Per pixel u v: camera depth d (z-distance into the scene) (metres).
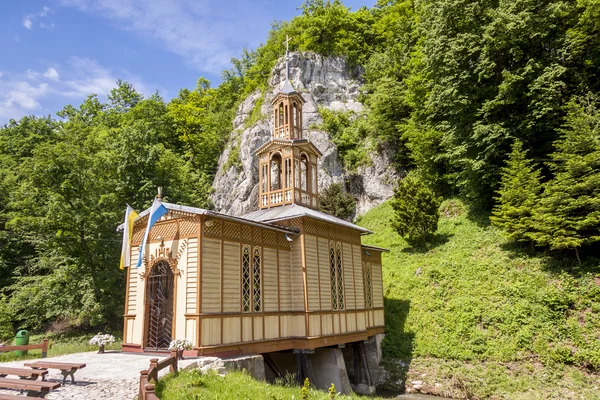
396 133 39.94
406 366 21.23
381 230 34.06
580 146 21.64
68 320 29.89
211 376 10.30
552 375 17.34
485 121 27.69
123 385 9.65
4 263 32.81
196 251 13.74
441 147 33.91
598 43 25.12
